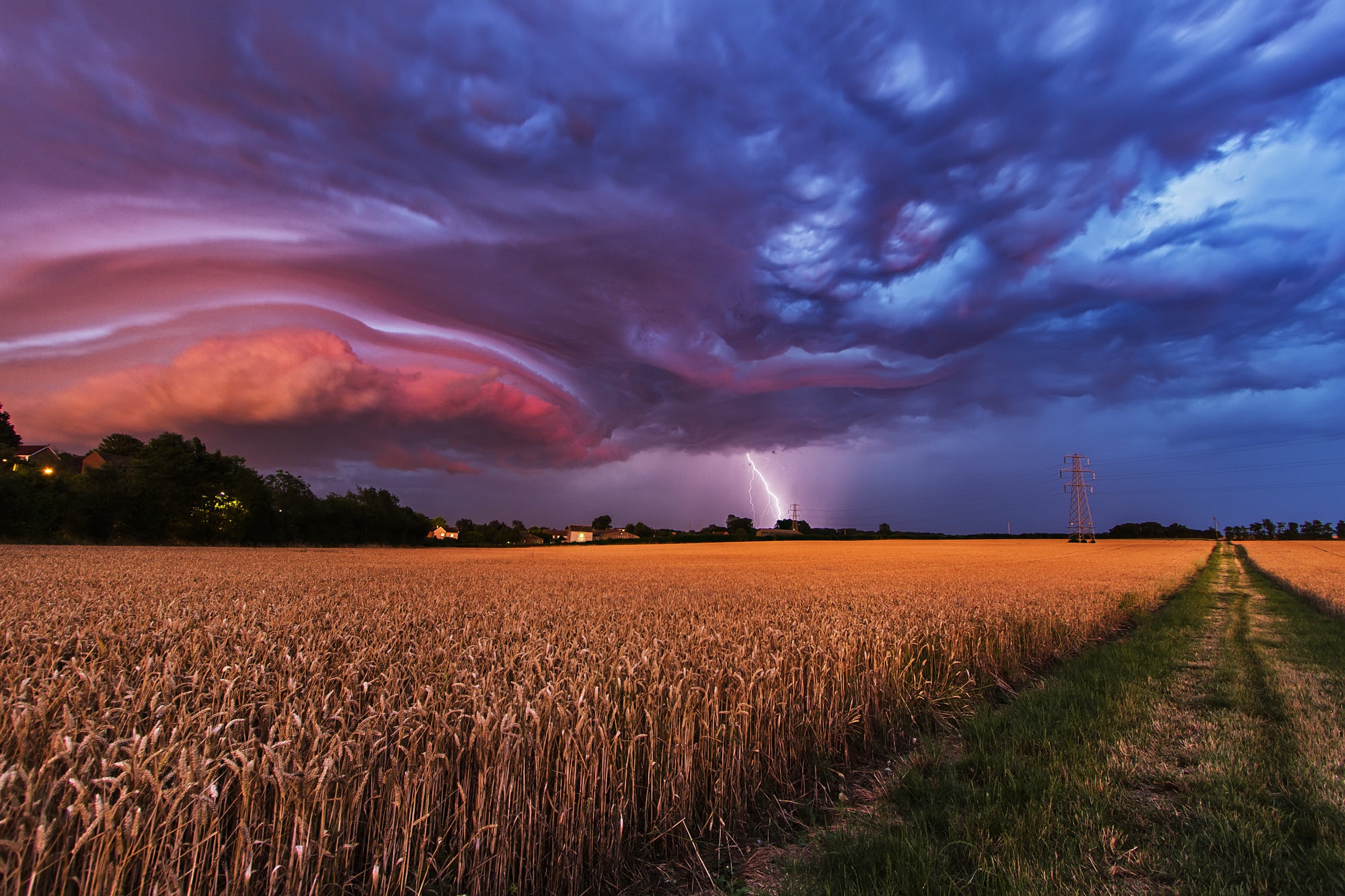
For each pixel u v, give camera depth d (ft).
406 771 12.56
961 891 12.09
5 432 282.97
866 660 26.40
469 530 440.86
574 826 13.91
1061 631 43.14
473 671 19.77
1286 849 13.79
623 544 349.61
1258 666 35.19
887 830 15.01
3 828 9.79
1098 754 20.04
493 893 12.78
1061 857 13.41
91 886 9.53
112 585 56.08
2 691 17.01
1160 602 72.49
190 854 10.64
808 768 20.25
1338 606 62.54
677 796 15.61
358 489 311.68
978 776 18.98
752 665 22.38
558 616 39.60
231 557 128.57
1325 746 21.11
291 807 11.80
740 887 13.64
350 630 30.27
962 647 32.89
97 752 11.72
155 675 18.56
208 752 11.84
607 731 15.46
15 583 57.36
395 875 12.03
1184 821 15.44
